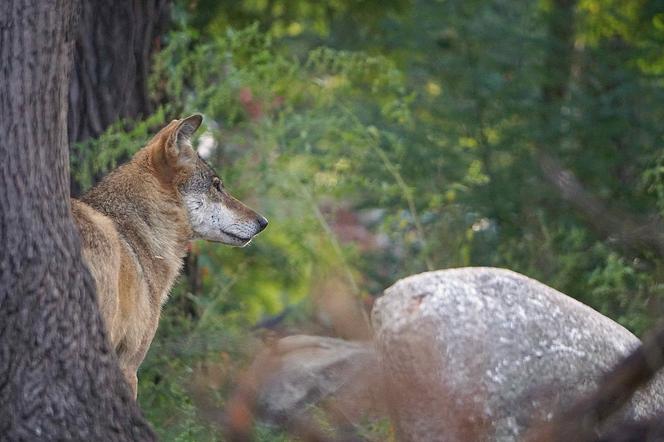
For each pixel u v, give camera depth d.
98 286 9.31
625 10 17.19
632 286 12.54
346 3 18.22
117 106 13.14
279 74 13.93
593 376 9.17
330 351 10.67
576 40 17.42
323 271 13.31
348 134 13.55
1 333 7.96
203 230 11.20
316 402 9.62
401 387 9.02
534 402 8.95
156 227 10.66
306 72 14.59
